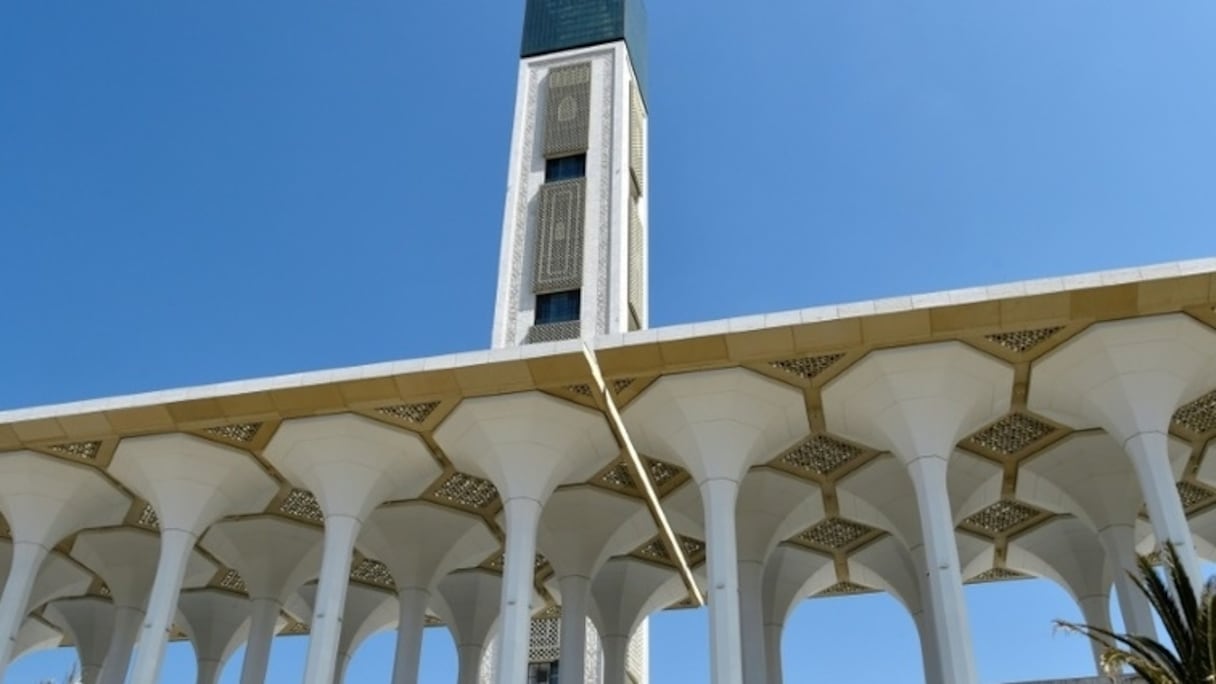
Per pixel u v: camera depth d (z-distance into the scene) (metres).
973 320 20.88
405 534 29.14
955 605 19.91
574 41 59.84
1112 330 21.00
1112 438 23.91
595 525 28.53
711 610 21.05
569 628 28.19
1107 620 29.53
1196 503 28.78
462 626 33.50
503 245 51.78
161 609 23.91
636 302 51.84
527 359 22.25
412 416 24.02
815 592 33.72
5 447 25.39
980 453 26.00
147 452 25.02
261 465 26.20
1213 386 22.52
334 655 22.78
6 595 25.25
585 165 53.97
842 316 21.16
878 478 26.75
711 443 22.84
